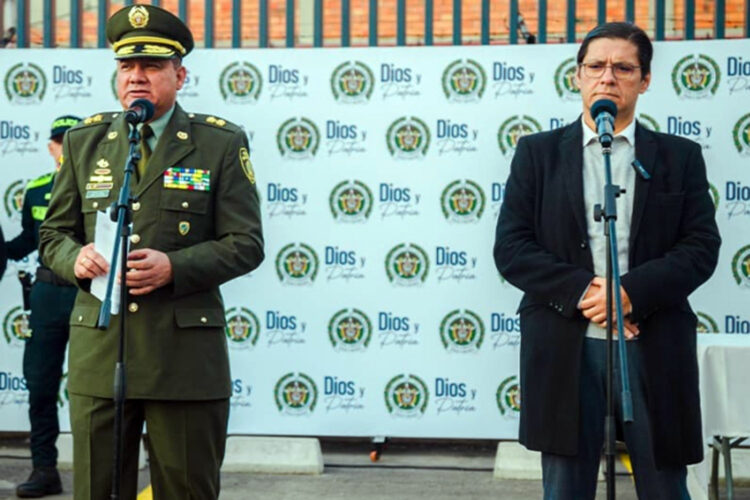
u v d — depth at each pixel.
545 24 7.07
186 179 4.17
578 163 4.13
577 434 4.01
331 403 6.95
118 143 4.20
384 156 6.90
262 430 6.99
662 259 4.02
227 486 6.52
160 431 4.12
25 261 7.05
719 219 6.73
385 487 6.53
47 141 7.06
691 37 6.97
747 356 5.48
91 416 4.12
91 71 7.05
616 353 3.97
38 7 7.37
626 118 4.13
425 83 6.87
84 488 4.14
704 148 6.75
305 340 6.96
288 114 6.94
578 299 3.97
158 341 4.06
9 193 7.07
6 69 7.07
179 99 6.98
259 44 7.24
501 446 6.82
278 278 6.96
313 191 6.94
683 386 4.04
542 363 4.07
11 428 7.09
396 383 6.92
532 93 6.82
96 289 4.03
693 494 5.67
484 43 7.10
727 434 5.49
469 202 6.86
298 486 6.54
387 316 6.91
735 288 6.72
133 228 4.11
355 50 6.90
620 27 4.11
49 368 6.28
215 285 4.16
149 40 4.13
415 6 7.19
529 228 4.23
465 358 6.88
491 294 6.86
